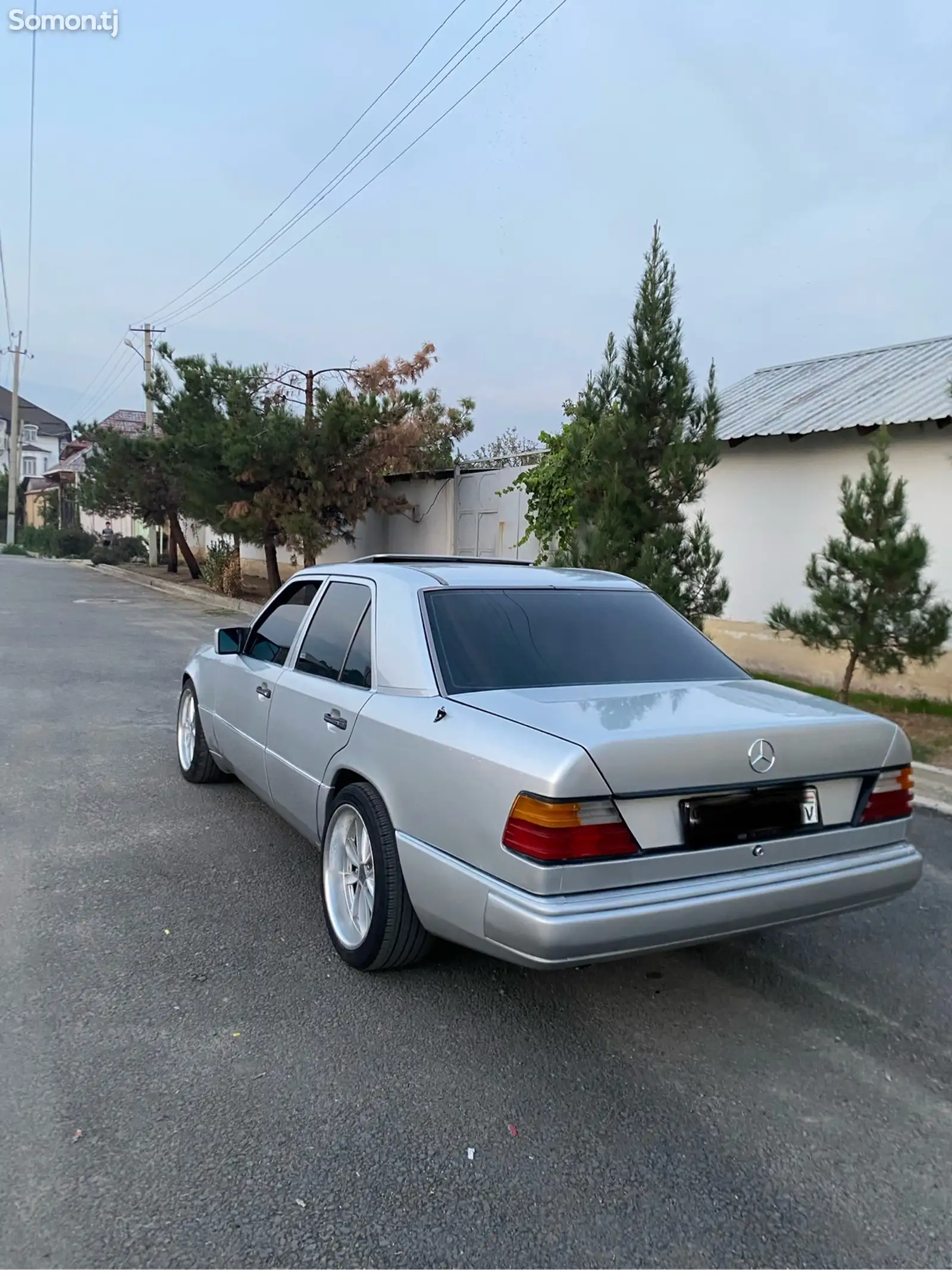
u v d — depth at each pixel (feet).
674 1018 11.65
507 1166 8.73
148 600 71.46
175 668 38.17
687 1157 8.97
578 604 13.62
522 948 9.42
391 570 13.88
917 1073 10.62
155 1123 9.14
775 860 10.46
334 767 13.00
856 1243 7.95
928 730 27.91
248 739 16.72
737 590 38.11
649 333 31.30
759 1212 8.27
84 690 32.60
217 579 75.56
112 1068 10.04
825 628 26.73
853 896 10.91
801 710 11.46
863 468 33.30
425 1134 9.15
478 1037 10.96
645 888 9.65
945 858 18.04
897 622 25.70
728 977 12.85
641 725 10.10
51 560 138.41
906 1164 9.00
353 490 58.44
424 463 70.44
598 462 32.12
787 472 35.91
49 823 18.08
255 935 13.44
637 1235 7.94
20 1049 10.33
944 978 13.00
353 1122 9.28
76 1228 7.76
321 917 14.11
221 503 62.13
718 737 10.06
